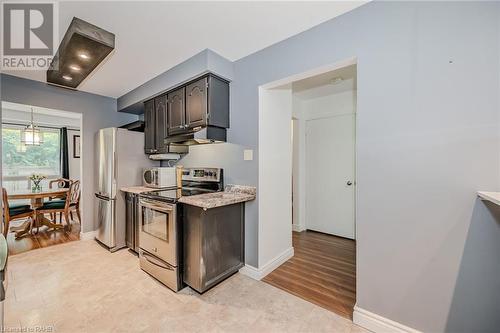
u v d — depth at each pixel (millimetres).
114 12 1642
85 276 2232
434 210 1343
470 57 1242
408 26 1412
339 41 1685
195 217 1937
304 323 1602
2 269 818
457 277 1289
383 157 1500
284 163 2615
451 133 1293
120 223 2959
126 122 3801
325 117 3701
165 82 2652
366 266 1565
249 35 1942
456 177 1282
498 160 1186
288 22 1769
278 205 2512
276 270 2385
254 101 2230
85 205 3342
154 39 1996
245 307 1768
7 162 4531
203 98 2320
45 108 2984
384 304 1504
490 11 1195
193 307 1763
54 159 5137
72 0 1517
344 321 1623
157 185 2787
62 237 3428
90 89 3246
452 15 1286
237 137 2383
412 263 1411
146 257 2281
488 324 1232
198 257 1907
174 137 2555
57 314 1671
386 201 1491
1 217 854
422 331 1384
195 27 1829
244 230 2320
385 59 1490
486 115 1209
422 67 1371
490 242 1219
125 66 2520
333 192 3627
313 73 1910
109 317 1646
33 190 3688
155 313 1690
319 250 2959
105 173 3029
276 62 2057
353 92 3428
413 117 1399
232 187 2410
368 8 1556
